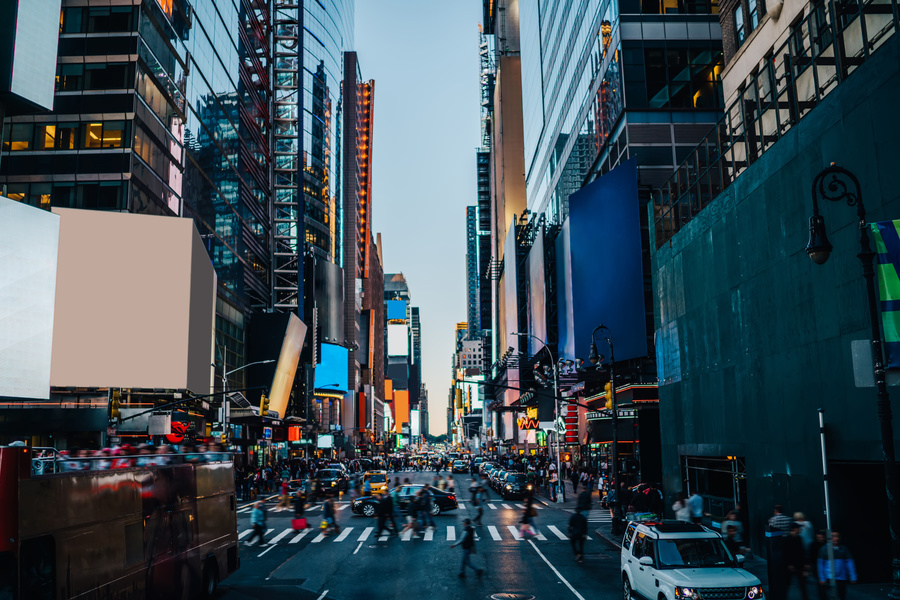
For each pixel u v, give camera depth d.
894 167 15.82
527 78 113.06
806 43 20.94
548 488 51.81
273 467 73.00
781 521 17.23
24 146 47.19
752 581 12.92
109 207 46.28
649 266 51.94
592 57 65.50
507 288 122.12
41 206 46.34
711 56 56.16
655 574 13.73
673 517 31.62
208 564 17.19
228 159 74.19
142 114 49.34
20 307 36.97
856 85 17.23
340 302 141.50
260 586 18.69
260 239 92.62
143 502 13.71
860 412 16.98
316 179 136.62
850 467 18.33
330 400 141.38
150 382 44.03
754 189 23.19
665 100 55.62
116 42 48.50
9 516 9.56
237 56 80.00
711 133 28.17
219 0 71.69
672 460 32.19
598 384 57.28
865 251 13.29
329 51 150.38
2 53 36.00
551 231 85.19
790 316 20.66
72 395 44.09
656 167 54.56
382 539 27.94
